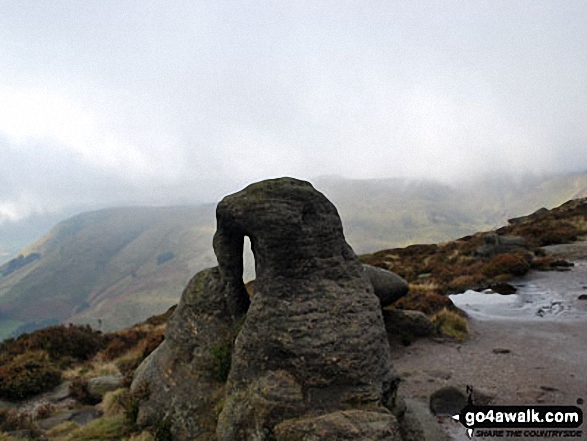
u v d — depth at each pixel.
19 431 11.70
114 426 11.34
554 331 19.55
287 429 7.98
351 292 9.94
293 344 9.12
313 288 9.71
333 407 8.58
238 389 9.42
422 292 27.34
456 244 49.31
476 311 24.34
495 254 37.66
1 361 19.41
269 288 9.84
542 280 29.91
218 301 11.45
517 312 23.53
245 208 10.06
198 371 10.81
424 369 15.77
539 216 64.38
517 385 13.74
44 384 16.75
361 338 9.23
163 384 11.23
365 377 8.90
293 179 10.47
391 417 8.04
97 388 15.71
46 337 22.39
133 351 22.06
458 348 18.08
